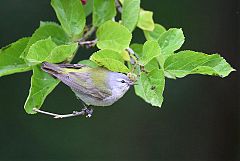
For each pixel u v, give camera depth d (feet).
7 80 20.57
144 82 16.05
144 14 16.56
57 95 20.61
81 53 19.04
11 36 19.54
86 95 16.22
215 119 21.77
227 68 16.10
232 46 21.34
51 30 16.31
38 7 19.54
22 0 19.49
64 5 16.33
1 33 19.49
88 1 16.63
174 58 16.12
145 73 16.06
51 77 16.21
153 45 16.08
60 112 20.66
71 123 21.03
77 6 16.33
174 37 16.16
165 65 16.14
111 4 16.42
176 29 16.16
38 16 19.57
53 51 16.06
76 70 16.22
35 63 16.16
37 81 16.19
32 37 16.29
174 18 20.92
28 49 16.21
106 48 16.19
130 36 16.19
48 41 16.08
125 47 16.19
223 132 21.90
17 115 20.74
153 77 16.05
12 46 16.28
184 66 16.12
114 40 16.20
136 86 16.39
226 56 21.42
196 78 21.49
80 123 21.08
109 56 16.11
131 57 16.22
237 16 21.26
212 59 16.12
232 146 21.91
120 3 16.62
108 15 16.42
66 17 16.33
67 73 16.20
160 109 21.42
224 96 21.72
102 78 16.22
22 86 20.63
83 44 16.30
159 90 16.02
